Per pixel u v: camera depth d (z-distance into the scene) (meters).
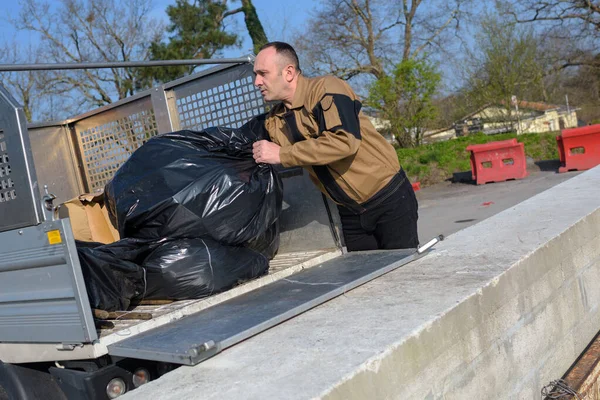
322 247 3.85
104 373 2.51
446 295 2.66
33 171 2.42
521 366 2.95
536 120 27.70
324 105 3.08
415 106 19.97
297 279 3.22
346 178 3.38
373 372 2.02
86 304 2.40
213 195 3.04
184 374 2.13
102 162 4.92
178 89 4.34
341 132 3.02
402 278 3.12
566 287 3.56
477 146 13.72
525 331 3.03
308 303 2.69
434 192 13.73
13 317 2.75
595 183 5.62
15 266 2.61
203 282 2.93
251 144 3.37
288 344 2.29
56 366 2.70
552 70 27.25
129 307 2.98
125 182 3.14
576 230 3.82
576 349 3.61
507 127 21.45
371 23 24.81
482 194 12.12
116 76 23.67
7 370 2.85
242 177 3.18
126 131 4.72
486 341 2.69
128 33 23.53
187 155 3.15
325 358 2.09
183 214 2.97
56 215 2.45
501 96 21.27
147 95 4.50
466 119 22.53
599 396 3.37
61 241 2.39
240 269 3.09
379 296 2.82
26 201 2.46
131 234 3.10
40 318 2.60
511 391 2.84
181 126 4.37
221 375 2.07
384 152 3.43
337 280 3.06
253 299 2.90
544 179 12.69
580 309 3.73
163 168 3.09
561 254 3.56
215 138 3.32
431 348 2.31
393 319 2.42
